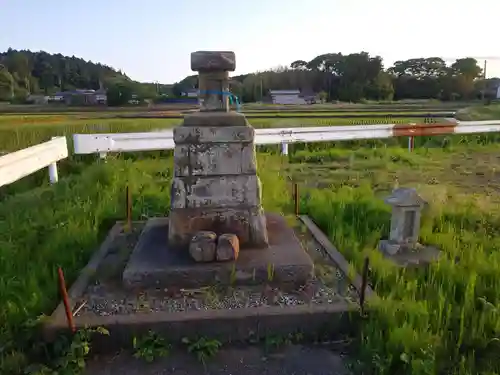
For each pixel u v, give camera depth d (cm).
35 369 282
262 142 1020
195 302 346
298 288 370
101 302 348
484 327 314
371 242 480
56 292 371
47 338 307
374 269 401
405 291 358
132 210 573
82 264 431
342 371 288
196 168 406
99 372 289
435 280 384
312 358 302
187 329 318
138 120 1549
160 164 860
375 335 303
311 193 659
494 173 848
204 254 379
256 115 1808
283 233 456
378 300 334
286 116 1739
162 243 430
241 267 375
